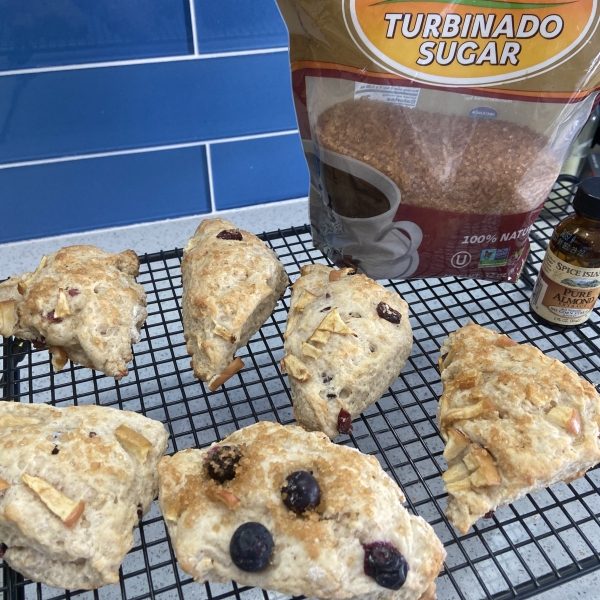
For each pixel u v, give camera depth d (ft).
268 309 1.26
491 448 0.94
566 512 0.95
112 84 1.60
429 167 1.18
